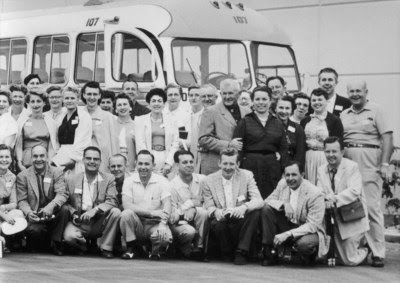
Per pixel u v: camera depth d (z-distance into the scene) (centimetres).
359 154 1184
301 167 1177
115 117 1305
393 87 1741
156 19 1545
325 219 1141
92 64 1633
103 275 1009
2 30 1820
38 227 1184
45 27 1728
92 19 1642
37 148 1188
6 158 1178
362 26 1767
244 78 1585
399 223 1513
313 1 1819
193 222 1159
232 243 1150
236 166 1151
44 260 1126
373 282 1016
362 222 1139
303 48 1833
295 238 1109
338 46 1794
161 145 1266
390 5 1738
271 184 1170
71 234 1172
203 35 1555
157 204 1169
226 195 1153
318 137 1185
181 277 1010
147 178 1173
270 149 1173
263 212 1129
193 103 1319
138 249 1212
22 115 1295
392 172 1531
